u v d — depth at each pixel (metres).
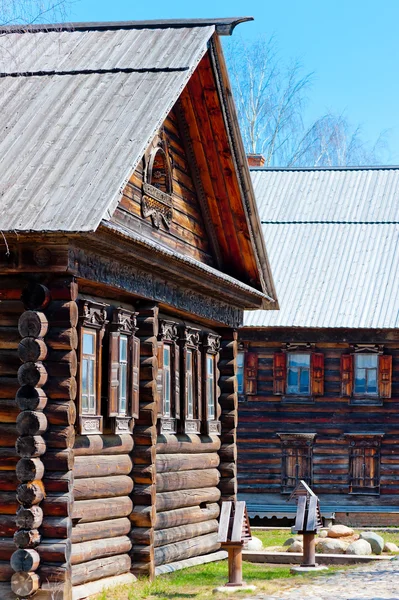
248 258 23.75
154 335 19.12
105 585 17.16
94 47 19.75
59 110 17.70
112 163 16.23
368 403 35.72
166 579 18.64
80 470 16.78
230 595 16.81
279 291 36.44
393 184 41.22
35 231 15.08
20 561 15.12
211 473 23.12
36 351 15.48
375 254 37.66
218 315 23.31
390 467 35.44
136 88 18.08
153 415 18.84
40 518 15.33
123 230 16.17
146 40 19.86
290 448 35.97
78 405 16.59
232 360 24.38
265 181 42.09
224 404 24.23
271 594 16.91
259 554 22.19
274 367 36.12
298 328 35.47
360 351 35.72
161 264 18.41
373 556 21.84
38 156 16.59
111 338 17.86
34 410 15.45
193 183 22.45
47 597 15.16
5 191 15.91
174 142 21.41
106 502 17.59
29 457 15.33
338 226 39.12
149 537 18.42
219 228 23.36
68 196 15.65
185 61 18.75
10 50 19.27
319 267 37.25
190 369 22.30
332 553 22.48
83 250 16.16
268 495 35.88
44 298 15.66
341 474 35.59
